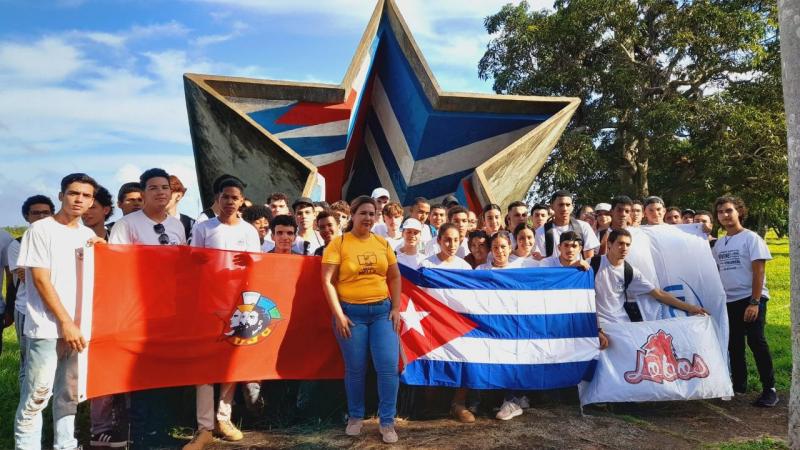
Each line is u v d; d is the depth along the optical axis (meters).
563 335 5.98
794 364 4.98
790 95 4.98
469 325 5.80
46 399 4.49
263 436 5.28
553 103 11.02
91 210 5.77
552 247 7.16
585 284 6.14
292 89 10.50
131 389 4.84
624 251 6.34
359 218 5.12
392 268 5.29
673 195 24.45
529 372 5.80
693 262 7.00
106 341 4.75
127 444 5.06
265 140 10.09
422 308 5.74
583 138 21.36
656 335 6.14
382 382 5.11
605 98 22.14
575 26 21.19
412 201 13.06
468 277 5.88
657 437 5.41
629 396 5.89
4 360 8.26
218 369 5.15
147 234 5.23
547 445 5.12
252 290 5.34
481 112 10.99
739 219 7.04
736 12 20.33
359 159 13.66
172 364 5.01
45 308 4.46
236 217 5.56
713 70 21.73
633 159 23.95
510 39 22.98
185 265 5.11
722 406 6.47
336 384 5.91
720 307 6.83
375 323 5.15
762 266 6.62
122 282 4.86
